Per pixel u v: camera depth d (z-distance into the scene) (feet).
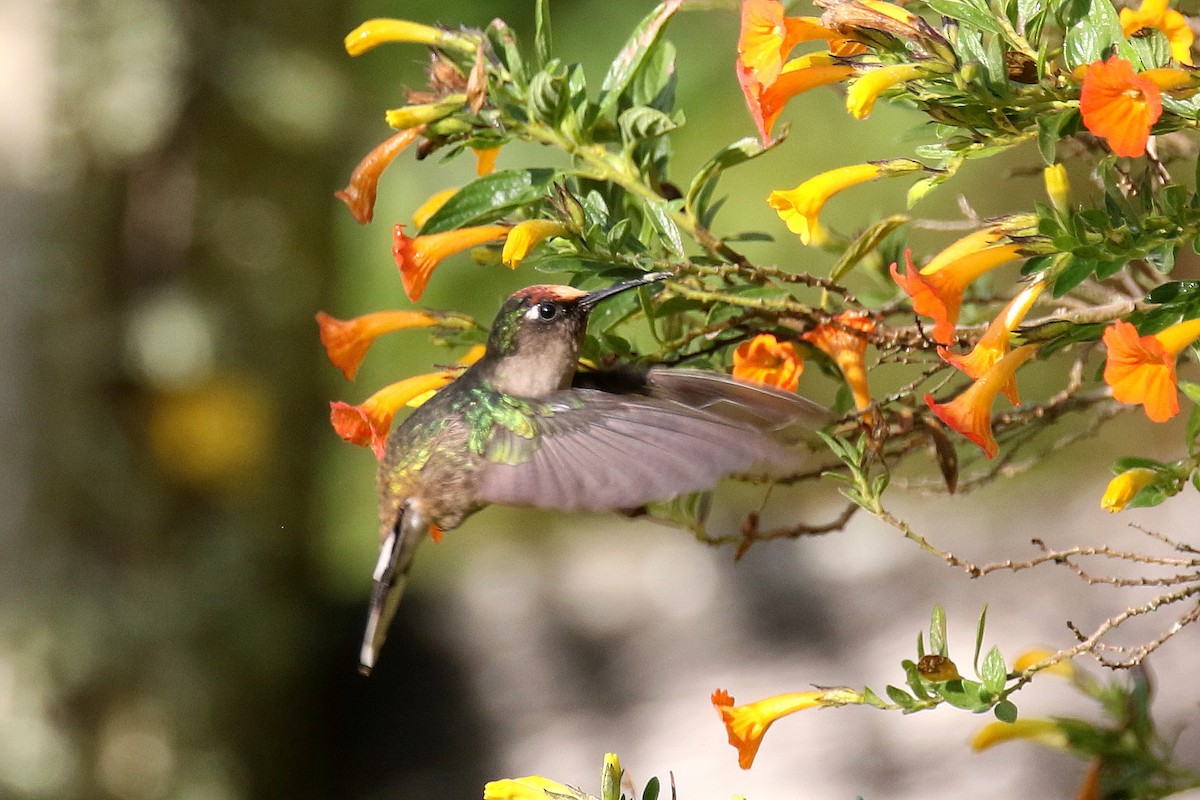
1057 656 13.16
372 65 48.70
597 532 53.21
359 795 39.63
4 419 37.81
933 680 13.26
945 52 12.80
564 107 15.30
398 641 45.68
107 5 38.06
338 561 49.67
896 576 42.37
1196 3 15.05
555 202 14.84
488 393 16.26
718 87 46.70
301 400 41.65
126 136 38.29
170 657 38.52
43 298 37.91
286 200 40.60
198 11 38.88
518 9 48.16
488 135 15.49
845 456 14.20
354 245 46.55
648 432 14.80
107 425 38.55
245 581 40.11
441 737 41.47
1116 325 11.59
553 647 44.29
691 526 16.85
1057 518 41.55
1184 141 15.69
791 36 13.35
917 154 13.69
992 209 42.29
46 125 37.99
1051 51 12.91
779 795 34.50
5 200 37.99
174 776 38.42
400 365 49.21
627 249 15.35
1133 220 12.51
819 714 37.70
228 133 39.37
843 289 15.10
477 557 52.85
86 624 37.70
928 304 12.44
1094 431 17.19
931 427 15.24
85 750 37.88
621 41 47.57
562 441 15.33
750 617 43.04
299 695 41.96
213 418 39.24
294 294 40.91
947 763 34.47
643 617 44.91
